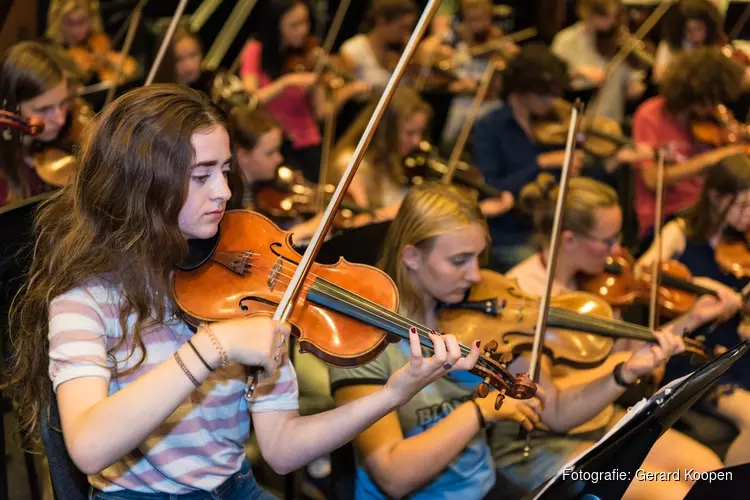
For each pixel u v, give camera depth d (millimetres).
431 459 1950
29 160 2836
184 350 1432
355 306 1720
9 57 2729
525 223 3799
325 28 6090
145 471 1648
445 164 4270
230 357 1438
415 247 2068
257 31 5336
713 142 4016
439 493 2143
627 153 3990
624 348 2646
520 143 4043
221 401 1660
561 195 2418
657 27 5637
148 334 1614
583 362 2311
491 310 2250
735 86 3979
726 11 5602
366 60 5055
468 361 1603
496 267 3561
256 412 1690
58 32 4711
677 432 2531
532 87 3941
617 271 2816
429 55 5254
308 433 1657
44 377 1661
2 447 2207
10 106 2719
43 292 1598
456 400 2125
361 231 2506
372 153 3832
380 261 2162
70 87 2943
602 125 4688
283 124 4562
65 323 1529
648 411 1476
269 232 1854
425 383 1603
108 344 1579
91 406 1455
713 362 1510
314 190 3727
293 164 4586
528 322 2258
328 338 1701
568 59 5238
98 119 1593
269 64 4996
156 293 1600
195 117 1563
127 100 1570
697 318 2660
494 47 5387
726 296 2684
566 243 2615
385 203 3846
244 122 3447
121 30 5242
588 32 5246
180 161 1550
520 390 1760
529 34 5922
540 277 2654
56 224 1656
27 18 4219
